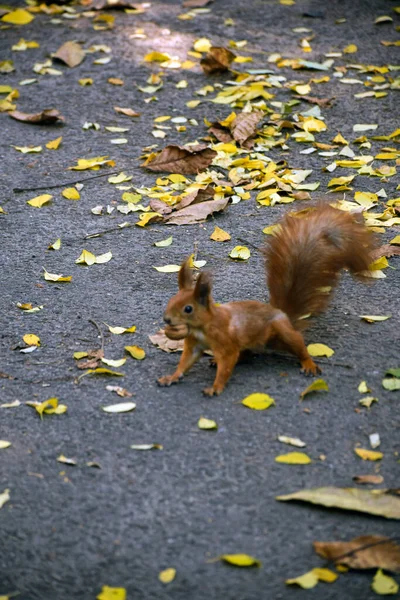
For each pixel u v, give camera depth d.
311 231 6.58
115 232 8.52
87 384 6.23
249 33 13.27
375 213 8.62
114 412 5.89
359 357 6.44
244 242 8.25
